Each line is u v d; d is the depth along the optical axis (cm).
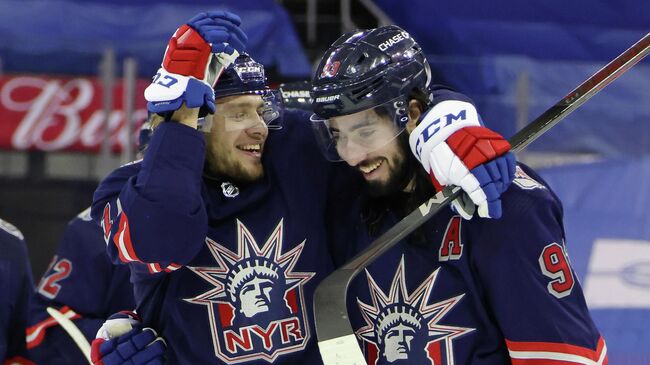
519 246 589
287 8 2002
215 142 632
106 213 621
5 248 859
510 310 592
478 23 1823
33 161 1412
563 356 586
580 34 1822
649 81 1505
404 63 597
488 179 556
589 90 591
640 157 1340
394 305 621
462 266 604
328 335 568
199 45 591
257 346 638
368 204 634
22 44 1408
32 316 893
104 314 902
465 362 615
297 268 642
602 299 1213
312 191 653
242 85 621
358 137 598
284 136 665
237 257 639
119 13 1769
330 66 598
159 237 585
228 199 643
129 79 1315
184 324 640
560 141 1386
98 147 1398
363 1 1962
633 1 1872
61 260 907
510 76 1461
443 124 573
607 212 1240
